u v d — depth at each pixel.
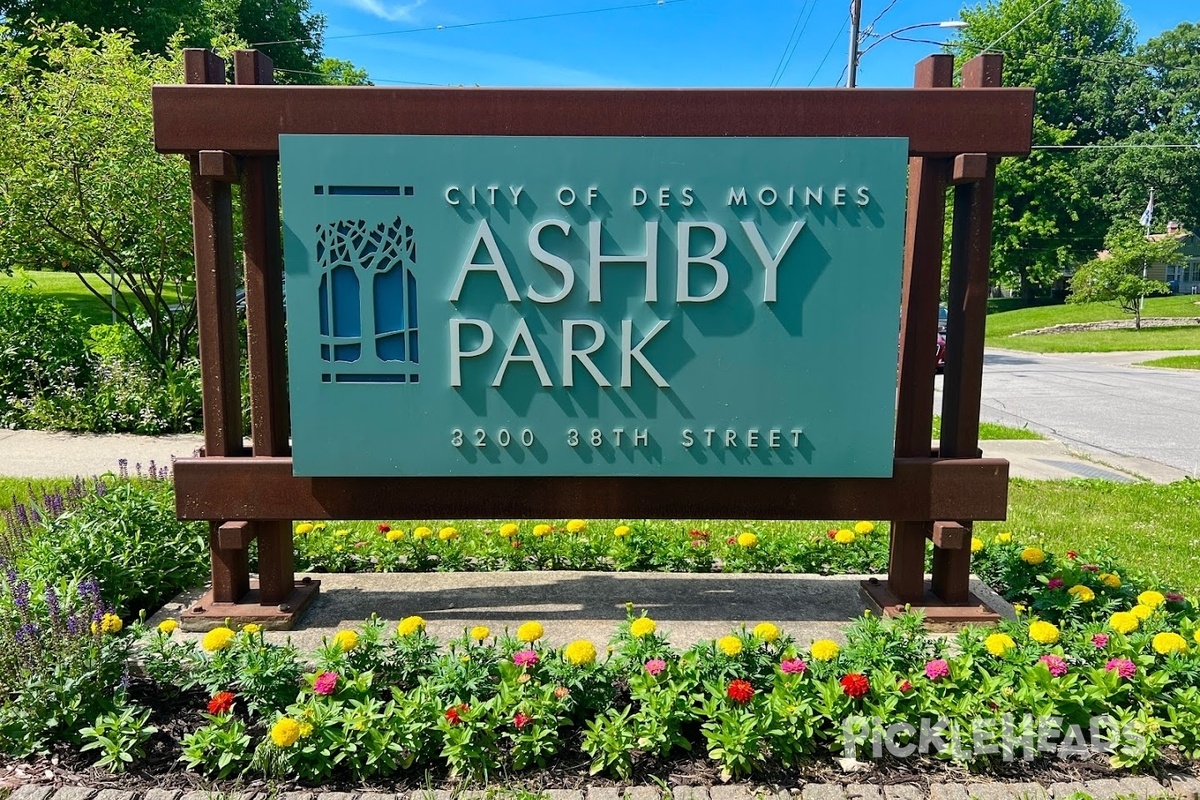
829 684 2.50
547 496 3.38
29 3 19.16
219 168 3.09
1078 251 39.00
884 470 3.27
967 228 3.26
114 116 8.53
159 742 2.51
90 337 9.70
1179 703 2.53
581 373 3.22
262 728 2.52
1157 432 10.06
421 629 2.80
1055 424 10.66
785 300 3.18
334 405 3.22
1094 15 39.88
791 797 2.29
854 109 3.13
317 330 3.17
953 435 3.41
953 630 3.39
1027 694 2.47
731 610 3.63
